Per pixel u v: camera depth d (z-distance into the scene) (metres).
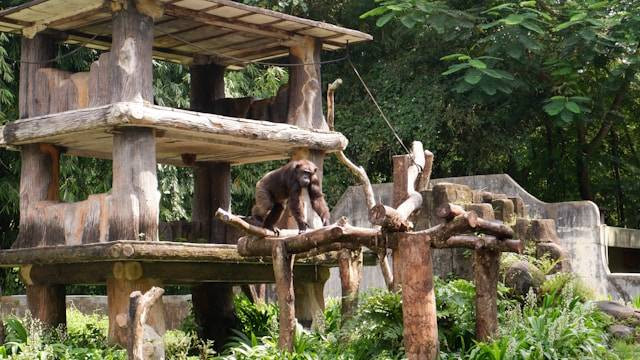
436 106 21.09
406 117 21.41
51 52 12.41
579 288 12.41
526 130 22.34
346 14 23.41
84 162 18.45
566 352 9.70
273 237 9.60
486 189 16.28
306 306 13.02
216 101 14.07
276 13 11.80
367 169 23.53
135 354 8.38
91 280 11.38
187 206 21.39
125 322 10.85
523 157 23.27
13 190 17.50
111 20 12.00
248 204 22.95
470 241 9.57
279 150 13.02
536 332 9.86
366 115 22.41
